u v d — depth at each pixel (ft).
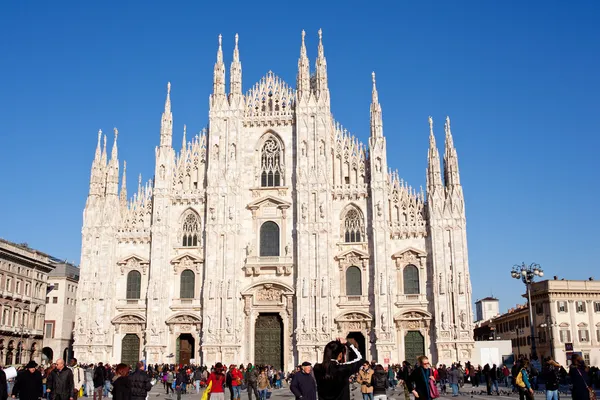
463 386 258.78
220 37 323.16
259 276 298.35
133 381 89.45
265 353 293.64
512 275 222.89
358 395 207.00
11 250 359.87
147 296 297.33
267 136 314.55
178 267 302.66
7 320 354.95
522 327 439.22
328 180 299.79
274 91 318.86
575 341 383.65
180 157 315.37
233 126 311.27
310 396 61.52
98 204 311.27
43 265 399.24
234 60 318.65
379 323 284.00
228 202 302.45
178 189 311.47
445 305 284.00
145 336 295.07
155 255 300.81
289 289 292.20
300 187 299.38
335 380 55.36
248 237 303.07
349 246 297.12
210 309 291.58
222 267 296.10
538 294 399.44
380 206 295.89
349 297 290.97
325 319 284.61
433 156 299.38
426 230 295.28
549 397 109.09
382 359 279.69
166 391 222.07
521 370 111.75
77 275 474.08
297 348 283.18
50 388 103.09
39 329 394.93
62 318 444.96
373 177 299.38
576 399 87.76
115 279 305.12
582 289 388.98
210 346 287.69
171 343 296.30
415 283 291.99
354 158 307.99
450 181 296.51
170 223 307.37
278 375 266.16
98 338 295.48
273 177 309.63
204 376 257.14
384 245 291.99
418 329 287.07
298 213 296.71
